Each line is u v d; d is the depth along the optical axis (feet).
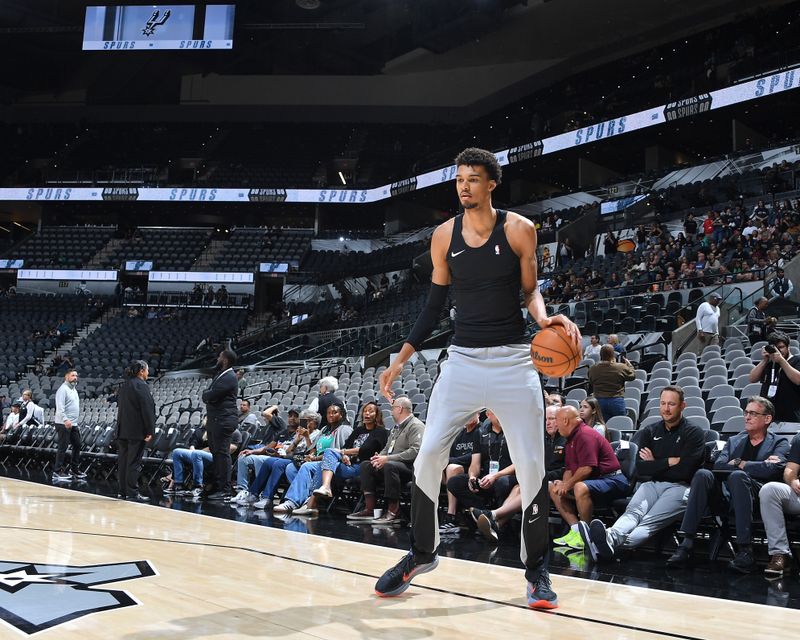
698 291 39.22
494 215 7.95
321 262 82.53
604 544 12.56
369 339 54.44
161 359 63.62
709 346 30.71
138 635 6.08
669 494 13.52
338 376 43.70
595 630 6.86
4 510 15.66
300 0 78.79
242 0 78.07
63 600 7.27
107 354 64.39
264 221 96.43
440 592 8.53
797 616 8.08
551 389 27.73
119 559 9.90
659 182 63.72
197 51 81.05
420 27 77.00
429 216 90.43
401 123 88.89
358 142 90.79
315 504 19.62
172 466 26.66
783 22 64.39
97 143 94.63
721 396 22.00
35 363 65.10
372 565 10.37
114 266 81.10
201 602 7.41
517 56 82.17
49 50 89.71
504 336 7.84
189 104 93.91
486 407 7.91
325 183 86.99
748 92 54.44
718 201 55.26
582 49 77.77
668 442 13.99
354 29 79.05
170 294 78.48
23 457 37.19
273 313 79.00
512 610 7.63
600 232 63.10
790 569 11.98
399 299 67.15
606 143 71.10
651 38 73.05
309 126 92.63
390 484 17.92
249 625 6.54
